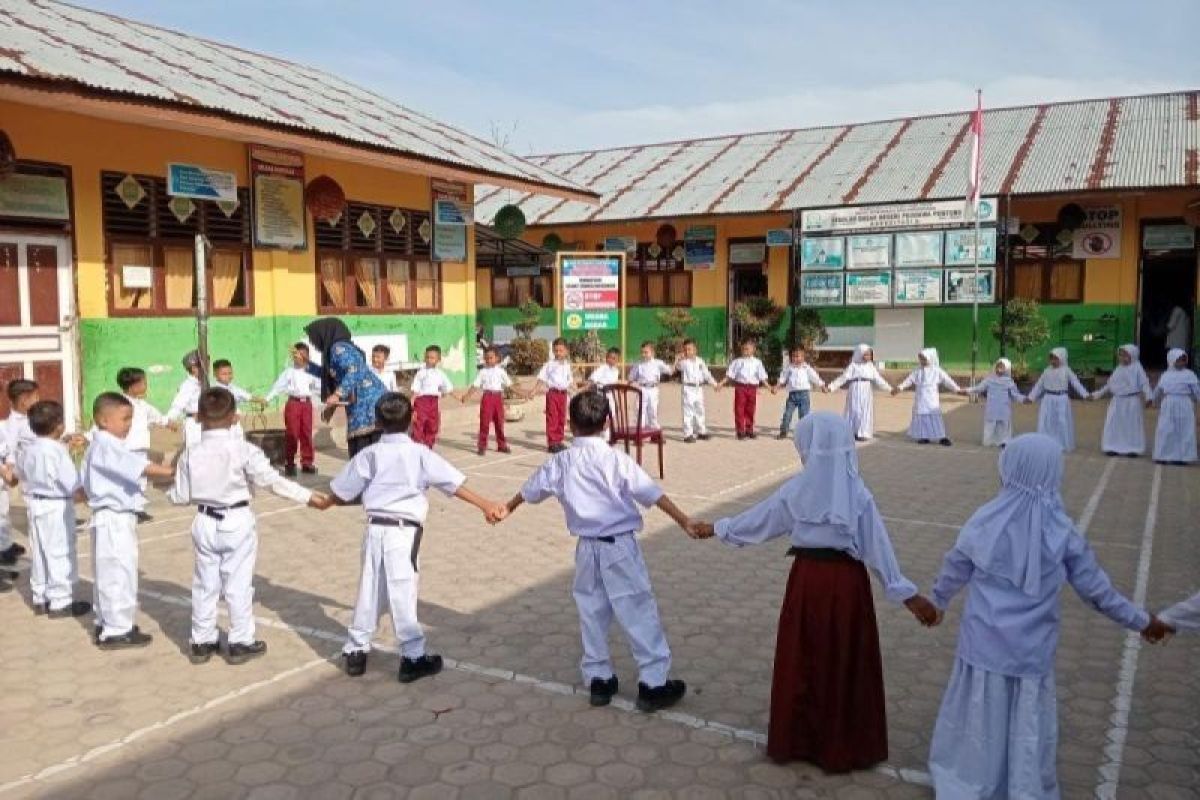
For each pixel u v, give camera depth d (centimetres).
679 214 2269
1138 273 2008
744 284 2447
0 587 657
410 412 508
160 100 963
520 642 556
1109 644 557
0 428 714
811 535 402
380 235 1479
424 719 457
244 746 430
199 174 1163
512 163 1647
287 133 1112
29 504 604
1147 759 416
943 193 2055
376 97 1783
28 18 1202
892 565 391
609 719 456
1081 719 456
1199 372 1944
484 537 799
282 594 649
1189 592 661
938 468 1162
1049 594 353
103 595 543
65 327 1058
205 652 527
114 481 543
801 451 406
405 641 498
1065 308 2066
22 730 446
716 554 747
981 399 1916
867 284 2077
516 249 2395
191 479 520
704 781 398
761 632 573
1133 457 1274
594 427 465
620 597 461
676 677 505
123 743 433
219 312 1225
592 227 2452
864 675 401
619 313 1608
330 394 977
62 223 1045
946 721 373
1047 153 2119
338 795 387
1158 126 2130
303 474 1096
